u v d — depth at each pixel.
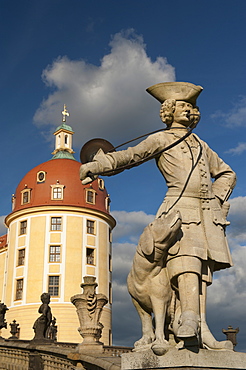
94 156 5.21
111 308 59.00
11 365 17.03
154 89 5.82
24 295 55.56
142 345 5.04
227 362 4.47
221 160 5.88
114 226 64.50
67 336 52.72
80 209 58.94
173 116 5.72
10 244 60.19
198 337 4.47
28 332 53.50
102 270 58.78
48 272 55.84
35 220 58.47
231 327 20.94
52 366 13.48
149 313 5.36
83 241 58.16
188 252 4.99
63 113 71.25
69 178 60.75
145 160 5.33
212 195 5.49
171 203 5.33
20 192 61.03
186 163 5.43
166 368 4.47
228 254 5.36
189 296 4.89
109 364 7.55
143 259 5.06
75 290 55.41
